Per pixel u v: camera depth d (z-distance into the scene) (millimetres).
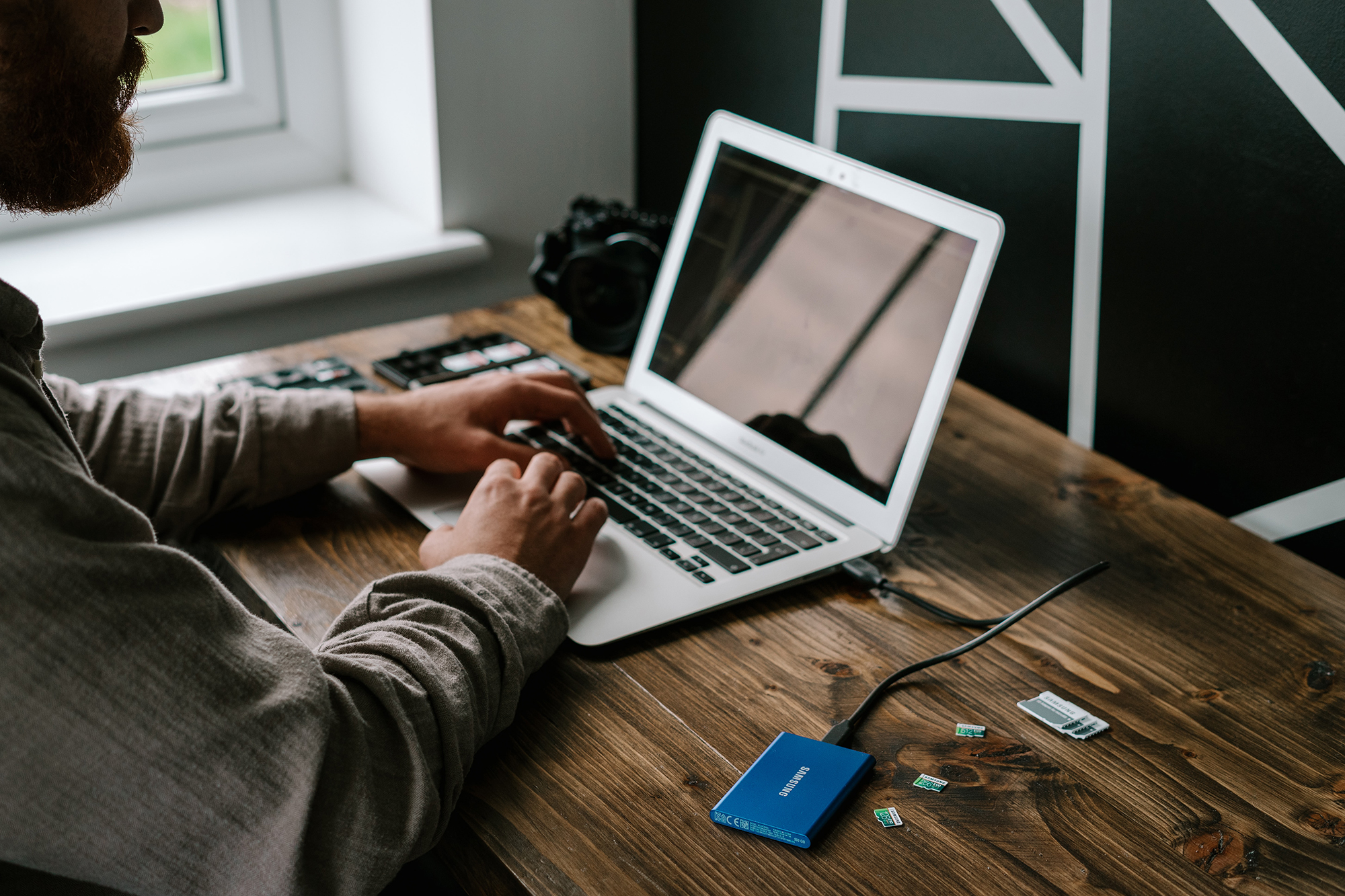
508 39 1371
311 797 517
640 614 766
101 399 875
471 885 616
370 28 1416
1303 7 816
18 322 541
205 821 509
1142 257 975
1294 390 888
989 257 833
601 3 1430
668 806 622
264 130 1502
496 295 1497
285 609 773
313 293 1307
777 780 628
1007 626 773
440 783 595
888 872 582
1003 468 996
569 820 610
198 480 855
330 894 533
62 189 587
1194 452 978
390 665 600
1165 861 592
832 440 912
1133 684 729
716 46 1352
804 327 958
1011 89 1041
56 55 537
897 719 693
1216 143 895
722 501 909
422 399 925
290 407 896
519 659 665
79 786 487
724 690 715
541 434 995
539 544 757
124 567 490
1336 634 783
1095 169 991
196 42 1447
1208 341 941
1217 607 811
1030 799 632
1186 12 891
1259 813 625
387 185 1503
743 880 575
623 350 1165
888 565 854
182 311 1226
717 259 1042
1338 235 831
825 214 963
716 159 1063
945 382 844
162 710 492
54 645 469
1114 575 846
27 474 467
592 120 1487
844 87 1204
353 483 939
